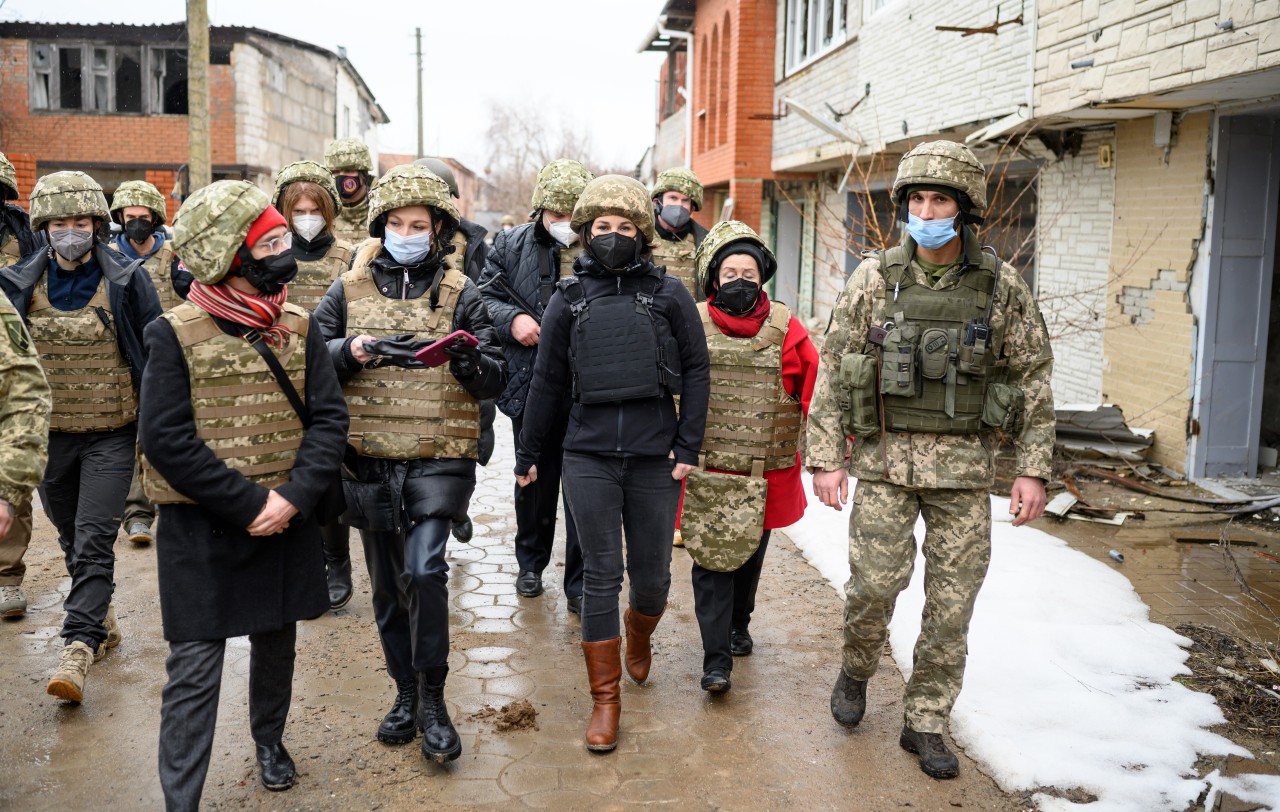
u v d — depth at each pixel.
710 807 3.49
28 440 3.06
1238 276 7.51
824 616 5.38
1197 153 7.54
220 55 25.61
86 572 4.30
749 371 4.28
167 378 3.04
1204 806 3.44
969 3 9.27
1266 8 5.56
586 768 3.74
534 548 5.54
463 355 3.61
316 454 3.26
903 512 3.75
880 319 3.71
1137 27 6.77
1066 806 3.45
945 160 3.53
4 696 4.24
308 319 3.32
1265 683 4.43
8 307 3.13
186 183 24.94
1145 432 8.11
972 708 4.12
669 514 4.01
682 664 4.74
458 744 3.71
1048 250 9.72
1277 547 6.35
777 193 19.53
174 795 3.09
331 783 3.60
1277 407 8.08
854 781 3.68
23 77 25.91
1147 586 5.64
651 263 3.98
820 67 14.09
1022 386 3.71
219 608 3.15
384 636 3.86
